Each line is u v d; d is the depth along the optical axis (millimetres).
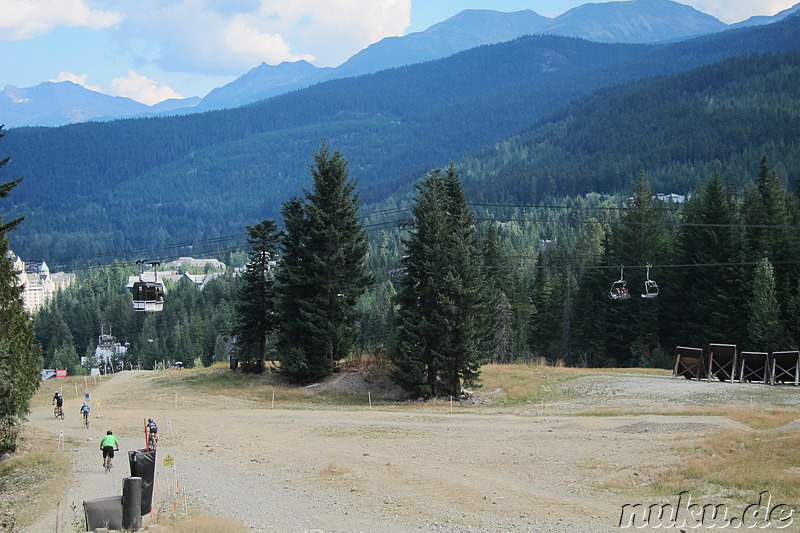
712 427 43750
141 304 63531
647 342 94750
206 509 30766
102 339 147875
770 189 89625
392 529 27094
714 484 30828
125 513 26766
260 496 32875
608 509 28750
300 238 74062
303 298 72500
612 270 99250
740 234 90062
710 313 87750
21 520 30516
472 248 80938
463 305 64625
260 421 55625
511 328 100625
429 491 32688
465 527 26953
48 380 99812
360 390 68500
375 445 44594
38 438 50625
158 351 182750
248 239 76688
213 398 68812
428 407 60781
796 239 85812
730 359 64375
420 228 68438
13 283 47500
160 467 39719
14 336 44531
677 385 62406
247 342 77375
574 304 108375
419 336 65312
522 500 30672
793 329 78250
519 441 44000
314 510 30266
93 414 62406
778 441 37000
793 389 58188
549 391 64188
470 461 39062
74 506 29875
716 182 90438
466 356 63781
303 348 72125
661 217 115375
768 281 77875
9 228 44344
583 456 38750
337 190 72188
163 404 67000
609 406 56031
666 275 94938
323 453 42438
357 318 73375
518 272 125812
